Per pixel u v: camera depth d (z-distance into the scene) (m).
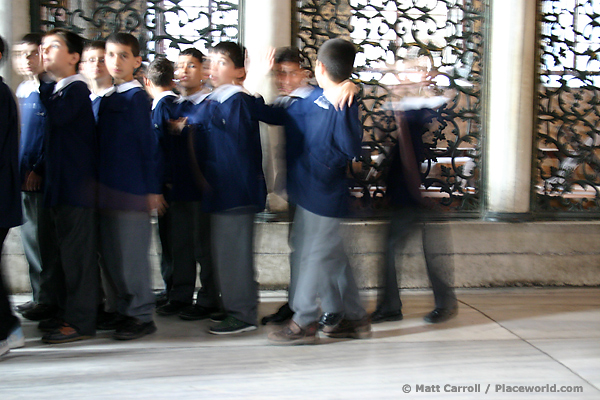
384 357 3.09
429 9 4.73
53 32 3.21
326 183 3.20
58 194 3.16
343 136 3.09
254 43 4.45
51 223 3.59
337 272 3.32
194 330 3.56
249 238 3.41
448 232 3.80
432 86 4.69
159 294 4.20
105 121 3.25
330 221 3.21
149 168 3.29
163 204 3.85
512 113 4.65
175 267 3.90
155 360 3.01
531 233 4.72
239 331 3.47
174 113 3.81
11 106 3.00
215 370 2.88
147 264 3.39
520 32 4.59
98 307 3.62
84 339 3.33
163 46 4.73
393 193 3.71
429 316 3.77
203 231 3.75
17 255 4.39
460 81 4.81
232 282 3.42
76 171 3.18
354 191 4.69
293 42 4.60
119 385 2.67
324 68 3.18
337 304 3.42
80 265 3.23
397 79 3.62
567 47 4.79
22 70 3.37
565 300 4.35
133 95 3.23
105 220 3.30
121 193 3.21
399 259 3.93
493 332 3.56
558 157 4.85
